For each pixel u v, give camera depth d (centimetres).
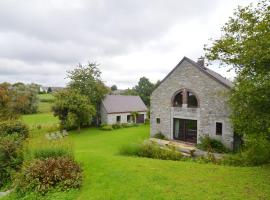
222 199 688
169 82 2420
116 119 3644
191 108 2223
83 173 988
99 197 748
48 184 848
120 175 938
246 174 936
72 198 775
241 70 812
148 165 1095
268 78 705
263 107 729
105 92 3684
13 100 2931
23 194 853
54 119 4494
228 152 1894
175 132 2406
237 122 846
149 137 2597
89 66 3600
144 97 5459
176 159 1446
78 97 3064
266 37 673
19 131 1861
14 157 1258
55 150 1145
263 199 680
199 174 945
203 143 2019
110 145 2178
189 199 695
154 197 718
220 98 1984
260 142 879
